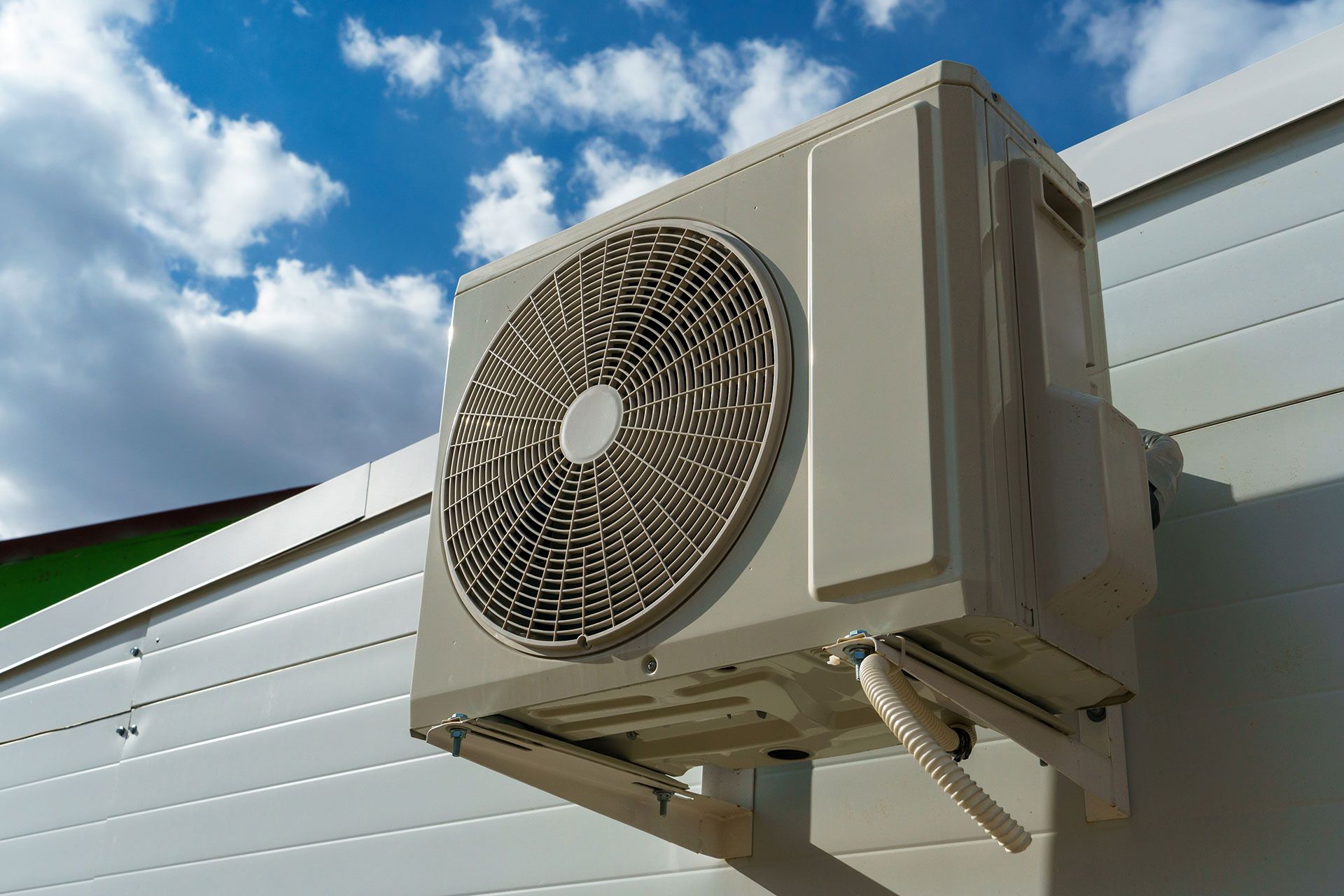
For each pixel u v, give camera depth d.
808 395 1.72
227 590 4.27
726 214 1.96
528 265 2.30
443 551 2.12
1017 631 1.54
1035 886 2.03
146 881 3.89
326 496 4.04
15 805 4.57
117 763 4.28
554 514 1.96
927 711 1.57
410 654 3.54
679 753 2.18
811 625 1.59
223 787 3.85
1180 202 2.42
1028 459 1.67
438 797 3.26
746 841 2.46
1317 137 2.28
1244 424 2.16
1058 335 1.78
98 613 4.70
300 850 3.51
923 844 2.20
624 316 2.01
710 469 1.76
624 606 1.80
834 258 1.76
